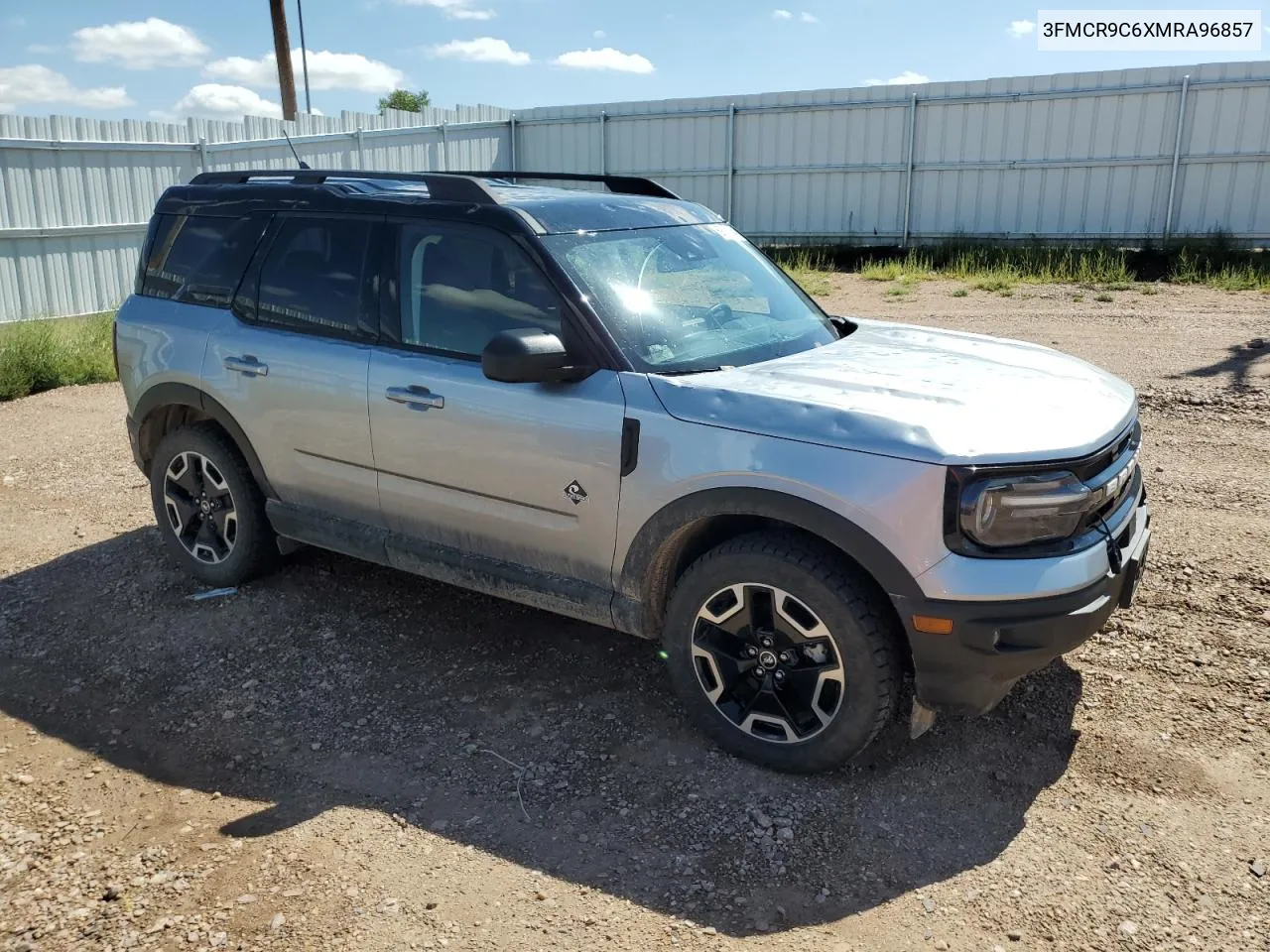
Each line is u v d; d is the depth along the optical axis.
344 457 4.37
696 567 3.51
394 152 20.09
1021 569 3.07
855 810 3.28
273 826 3.29
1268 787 3.32
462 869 3.06
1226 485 6.05
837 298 15.33
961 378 3.66
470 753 3.67
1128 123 18.19
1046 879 2.94
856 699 3.27
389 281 4.24
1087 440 3.22
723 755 3.60
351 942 2.76
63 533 6.01
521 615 4.75
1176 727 3.67
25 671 4.38
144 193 15.00
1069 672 4.05
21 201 13.34
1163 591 4.69
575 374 3.65
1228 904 2.82
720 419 3.39
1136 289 15.08
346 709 3.99
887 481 3.11
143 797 3.47
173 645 4.55
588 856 3.10
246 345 4.65
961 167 19.75
